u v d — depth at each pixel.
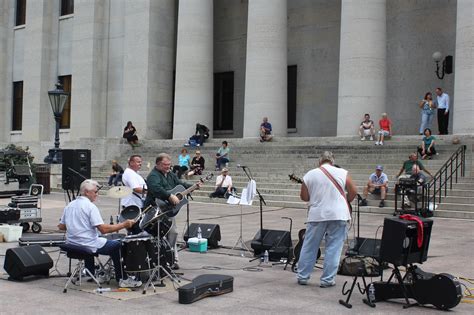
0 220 13.01
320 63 30.88
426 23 27.58
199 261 10.23
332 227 8.18
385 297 7.38
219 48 34.47
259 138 26.27
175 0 33.16
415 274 7.21
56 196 24.12
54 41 37.06
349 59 24.11
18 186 21.97
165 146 29.20
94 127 33.91
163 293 7.66
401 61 28.25
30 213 13.50
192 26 29.20
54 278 8.58
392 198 18.48
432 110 23.66
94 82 33.88
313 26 31.17
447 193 17.89
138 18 31.84
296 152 24.14
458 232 13.73
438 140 21.86
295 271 9.30
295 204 19.72
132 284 7.90
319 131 30.78
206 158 26.31
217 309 6.91
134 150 29.58
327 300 7.41
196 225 11.84
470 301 7.38
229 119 34.19
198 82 29.14
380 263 7.51
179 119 29.23
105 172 28.08
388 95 28.59
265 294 7.71
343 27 24.45
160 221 8.28
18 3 39.66
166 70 32.31
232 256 10.77
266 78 26.39
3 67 39.59
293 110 31.88
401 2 28.33
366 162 21.81
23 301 7.18
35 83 37.06
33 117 37.09
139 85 31.59
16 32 39.47
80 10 34.47
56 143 26.94
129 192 8.89
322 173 8.16
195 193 22.53
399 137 23.11
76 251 7.90
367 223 15.26
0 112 39.53
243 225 15.02
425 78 27.52
